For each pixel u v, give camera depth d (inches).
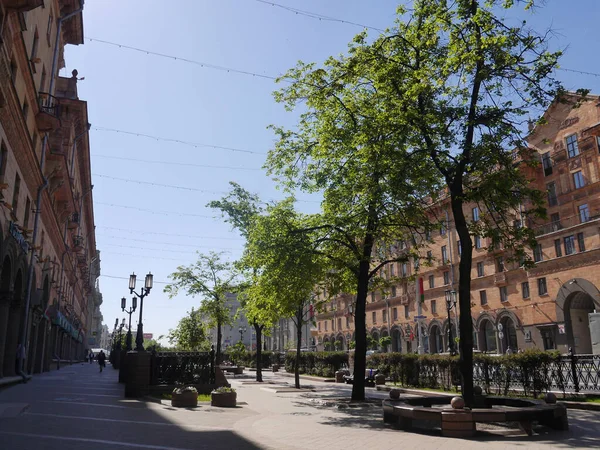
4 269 714.8
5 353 807.7
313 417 480.7
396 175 486.3
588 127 1567.4
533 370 636.7
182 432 366.6
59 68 1191.6
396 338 2479.1
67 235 1546.5
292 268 639.1
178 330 1705.2
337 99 601.6
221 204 1089.4
